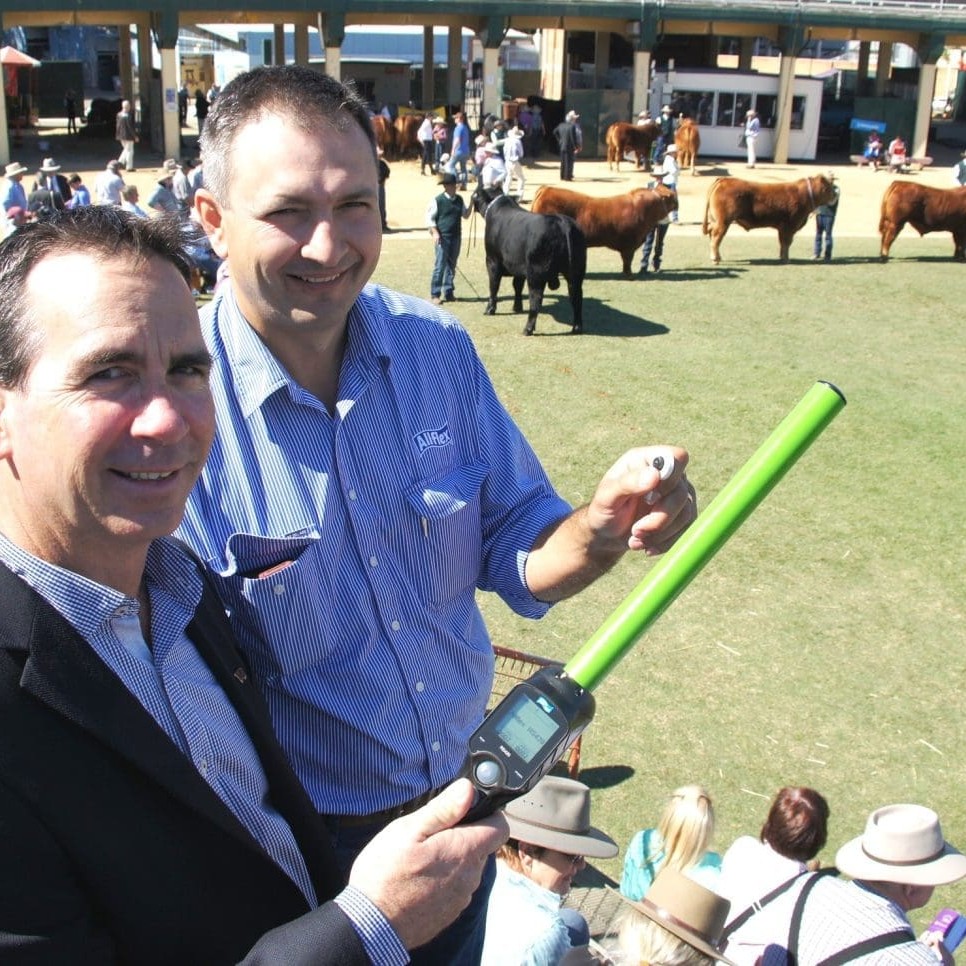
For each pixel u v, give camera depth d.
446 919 1.27
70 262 1.30
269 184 1.76
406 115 32.09
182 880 1.38
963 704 6.72
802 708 6.62
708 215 17.98
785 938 3.51
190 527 1.87
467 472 2.07
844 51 52.00
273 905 1.48
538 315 14.51
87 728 1.30
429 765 2.04
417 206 23.52
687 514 1.68
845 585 8.05
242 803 1.59
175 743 1.48
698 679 6.86
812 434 1.30
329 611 1.93
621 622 1.33
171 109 29.61
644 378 12.09
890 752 6.25
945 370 12.74
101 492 1.32
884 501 9.36
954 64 49.84
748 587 7.96
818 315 14.91
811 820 4.04
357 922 1.23
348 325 1.97
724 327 14.19
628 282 16.56
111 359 1.29
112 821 1.32
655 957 2.96
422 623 2.03
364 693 1.97
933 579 8.18
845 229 22.00
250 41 40.09
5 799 1.24
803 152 33.41
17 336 1.29
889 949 3.40
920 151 33.97
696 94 32.94
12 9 27.70
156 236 1.36
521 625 7.35
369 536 1.96
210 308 1.97
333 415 1.95
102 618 1.40
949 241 20.66
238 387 1.89
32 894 1.25
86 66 46.62
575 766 5.78
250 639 1.92
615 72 35.00
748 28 32.47
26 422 1.31
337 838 2.02
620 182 28.17
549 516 2.10
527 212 13.57
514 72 40.84
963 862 3.96
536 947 2.89
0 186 24.36
